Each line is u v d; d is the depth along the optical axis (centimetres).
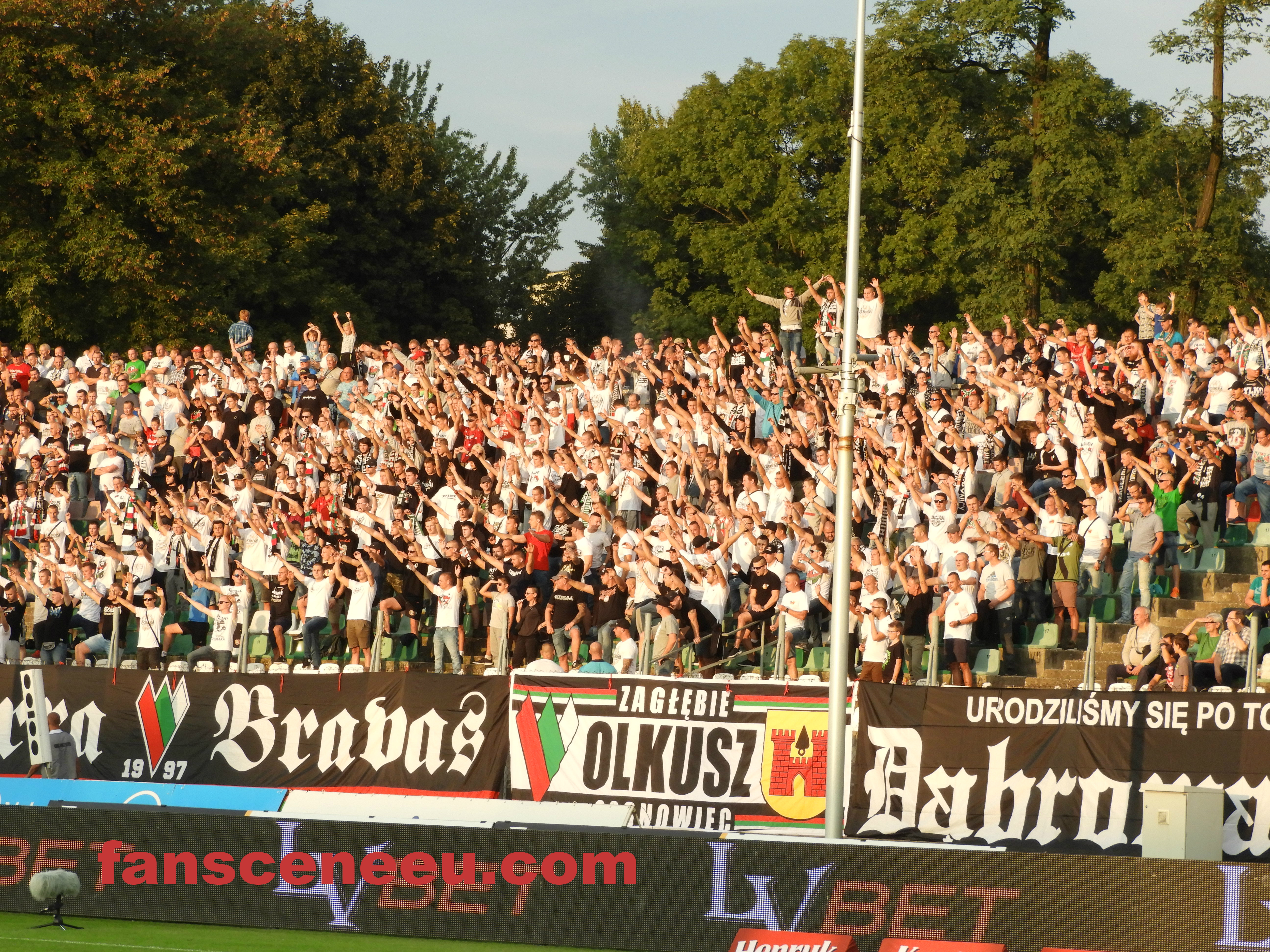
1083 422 5344
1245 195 11850
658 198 12988
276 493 5897
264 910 3134
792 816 3688
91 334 9706
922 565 4578
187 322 9712
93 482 6600
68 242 9275
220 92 10356
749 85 12494
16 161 9288
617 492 5859
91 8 9262
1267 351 6062
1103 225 11675
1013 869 2772
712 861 2939
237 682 4166
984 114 12600
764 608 4719
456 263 12600
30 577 6034
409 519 5709
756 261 11838
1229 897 2641
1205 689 3988
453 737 3956
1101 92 11519
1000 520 4819
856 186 3444
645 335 12975
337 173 11931
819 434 5950
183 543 5697
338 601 5316
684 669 4584
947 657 4319
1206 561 4916
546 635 4872
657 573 4812
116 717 4238
